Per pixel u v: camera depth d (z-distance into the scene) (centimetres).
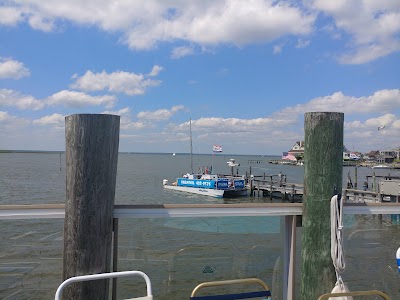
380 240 477
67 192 319
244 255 412
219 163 16062
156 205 354
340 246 360
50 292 403
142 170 9381
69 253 315
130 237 386
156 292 401
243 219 407
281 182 4103
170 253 403
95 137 314
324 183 366
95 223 314
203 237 414
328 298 349
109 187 322
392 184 2697
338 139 369
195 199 3872
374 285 457
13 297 397
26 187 3941
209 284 338
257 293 348
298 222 393
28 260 399
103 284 320
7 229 388
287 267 395
